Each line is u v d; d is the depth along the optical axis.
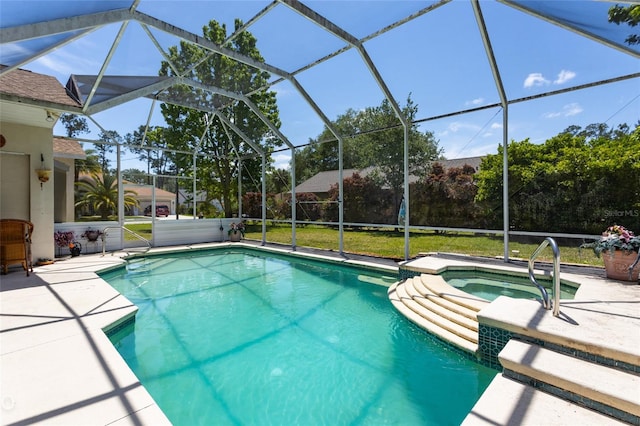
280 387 3.05
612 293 3.92
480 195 6.82
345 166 9.13
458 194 7.12
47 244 7.06
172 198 11.03
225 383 3.11
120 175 9.38
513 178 6.39
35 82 7.26
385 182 8.29
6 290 5.03
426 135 7.52
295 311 5.06
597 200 5.44
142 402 2.29
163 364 3.45
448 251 8.16
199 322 4.61
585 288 4.18
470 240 7.67
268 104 14.33
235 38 5.79
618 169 5.21
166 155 10.78
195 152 11.30
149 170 10.25
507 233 6.35
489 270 5.90
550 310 3.28
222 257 9.59
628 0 3.13
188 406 2.76
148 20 4.79
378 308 5.16
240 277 7.21
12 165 6.59
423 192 7.62
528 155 6.20
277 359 3.57
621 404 2.04
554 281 3.11
